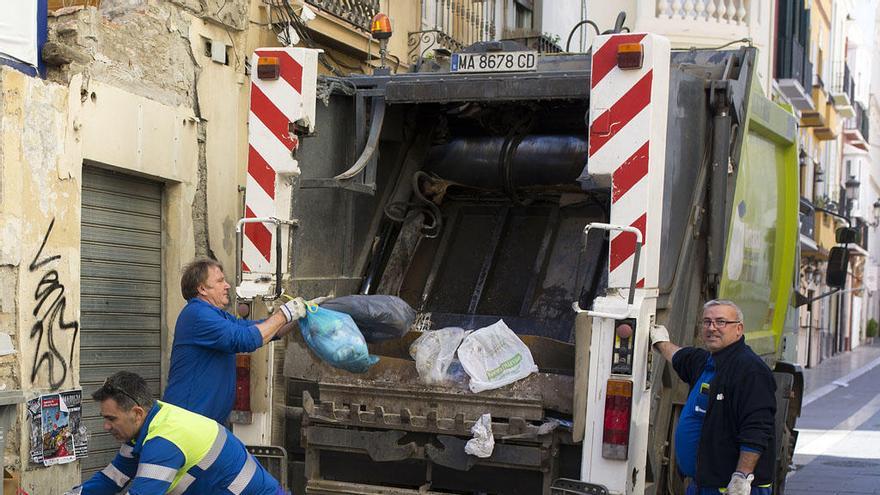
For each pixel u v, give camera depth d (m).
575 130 6.99
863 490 9.44
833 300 42.06
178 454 3.95
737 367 5.06
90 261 7.29
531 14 15.71
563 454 5.39
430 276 6.88
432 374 5.54
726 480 5.08
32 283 6.48
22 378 6.37
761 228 7.46
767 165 7.59
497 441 5.39
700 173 6.18
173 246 8.04
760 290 7.57
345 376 5.69
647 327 5.19
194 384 5.19
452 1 13.16
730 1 17.55
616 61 5.18
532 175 6.93
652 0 17.36
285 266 5.80
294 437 5.86
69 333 6.80
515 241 6.96
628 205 5.17
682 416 5.31
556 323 6.43
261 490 4.18
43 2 6.70
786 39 26.91
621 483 5.05
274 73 5.79
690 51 7.02
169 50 7.91
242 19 8.81
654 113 5.16
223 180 8.62
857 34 46.56
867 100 50.81
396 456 5.55
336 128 6.50
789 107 8.21
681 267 5.94
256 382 5.64
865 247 48.91
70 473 6.77
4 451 5.92
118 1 7.66
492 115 7.05
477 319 6.58
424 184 7.08
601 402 5.10
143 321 7.86
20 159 6.38
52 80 6.79
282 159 5.77
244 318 5.68
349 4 10.42
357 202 6.74
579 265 6.63
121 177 7.60
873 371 31.25
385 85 6.47
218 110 8.55
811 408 18.28
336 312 5.50
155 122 7.70
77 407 6.79
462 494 5.62
